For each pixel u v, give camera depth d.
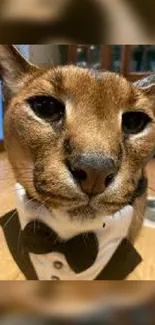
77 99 0.15
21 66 0.17
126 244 0.18
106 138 0.14
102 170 0.14
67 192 0.14
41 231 0.17
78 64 0.18
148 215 0.31
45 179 0.15
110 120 0.15
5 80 0.18
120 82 0.16
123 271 0.18
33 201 0.17
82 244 0.17
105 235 0.17
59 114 0.15
